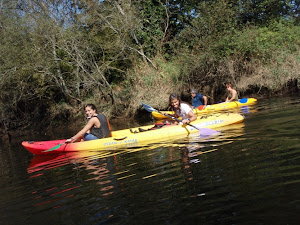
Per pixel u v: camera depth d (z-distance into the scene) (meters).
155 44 13.42
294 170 2.48
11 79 12.06
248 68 11.77
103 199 2.52
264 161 2.85
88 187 2.92
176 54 13.25
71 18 12.24
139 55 13.25
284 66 10.93
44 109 14.12
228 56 11.48
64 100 13.52
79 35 11.33
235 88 11.45
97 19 11.76
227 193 2.27
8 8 12.06
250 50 11.44
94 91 12.01
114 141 5.28
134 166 3.49
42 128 13.17
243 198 2.15
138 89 11.27
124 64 13.35
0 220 2.41
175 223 1.94
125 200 2.43
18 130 13.49
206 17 12.62
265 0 14.15
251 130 4.56
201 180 2.62
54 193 2.91
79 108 12.34
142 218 2.07
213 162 3.10
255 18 14.63
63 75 12.88
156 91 10.99
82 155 4.80
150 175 3.01
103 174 3.34
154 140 5.21
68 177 3.46
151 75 11.62
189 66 11.84
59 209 2.45
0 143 10.28
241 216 1.92
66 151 5.34
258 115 6.12
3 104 12.85
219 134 4.71
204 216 1.98
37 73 12.14
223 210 2.02
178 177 2.80
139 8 14.05
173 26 14.99
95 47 12.07
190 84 11.82
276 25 13.67
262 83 10.92
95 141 5.32
